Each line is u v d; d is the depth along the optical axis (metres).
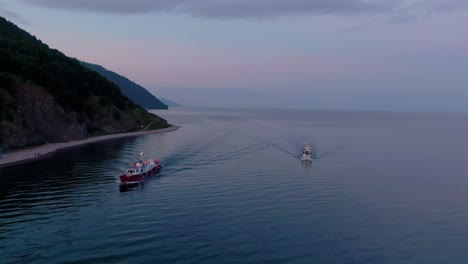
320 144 145.50
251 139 160.38
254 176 84.94
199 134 181.75
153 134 181.00
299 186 75.88
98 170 91.81
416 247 48.28
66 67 185.88
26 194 69.38
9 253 44.88
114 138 162.12
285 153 121.94
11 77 143.00
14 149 119.81
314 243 48.41
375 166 99.50
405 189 75.06
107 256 44.19
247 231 51.72
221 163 101.75
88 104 176.62
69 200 65.88
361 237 50.69
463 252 47.12
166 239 48.88
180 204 63.44
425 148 138.75
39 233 50.84
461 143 157.25
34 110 142.38
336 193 71.12
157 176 84.94
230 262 42.94
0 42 178.38
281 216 57.81
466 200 68.06
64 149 128.75
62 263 42.47
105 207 62.00
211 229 52.25
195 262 42.84
